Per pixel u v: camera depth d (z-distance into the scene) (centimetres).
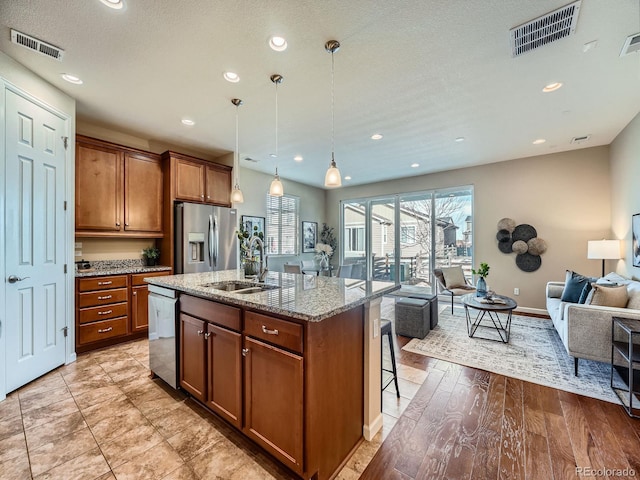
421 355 304
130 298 338
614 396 222
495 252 505
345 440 161
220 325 185
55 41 199
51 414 200
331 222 746
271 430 154
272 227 611
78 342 296
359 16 176
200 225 399
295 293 185
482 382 246
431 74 238
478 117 323
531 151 444
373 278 680
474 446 170
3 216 219
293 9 171
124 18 178
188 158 404
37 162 248
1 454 161
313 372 138
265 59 220
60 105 268
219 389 187
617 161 377
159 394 227
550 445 169
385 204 663
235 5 167
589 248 376
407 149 433
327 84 255
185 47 206
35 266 247
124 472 150
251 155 473
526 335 364
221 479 147
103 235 333
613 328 235
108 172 338
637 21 177
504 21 180
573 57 214
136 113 316
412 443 173
